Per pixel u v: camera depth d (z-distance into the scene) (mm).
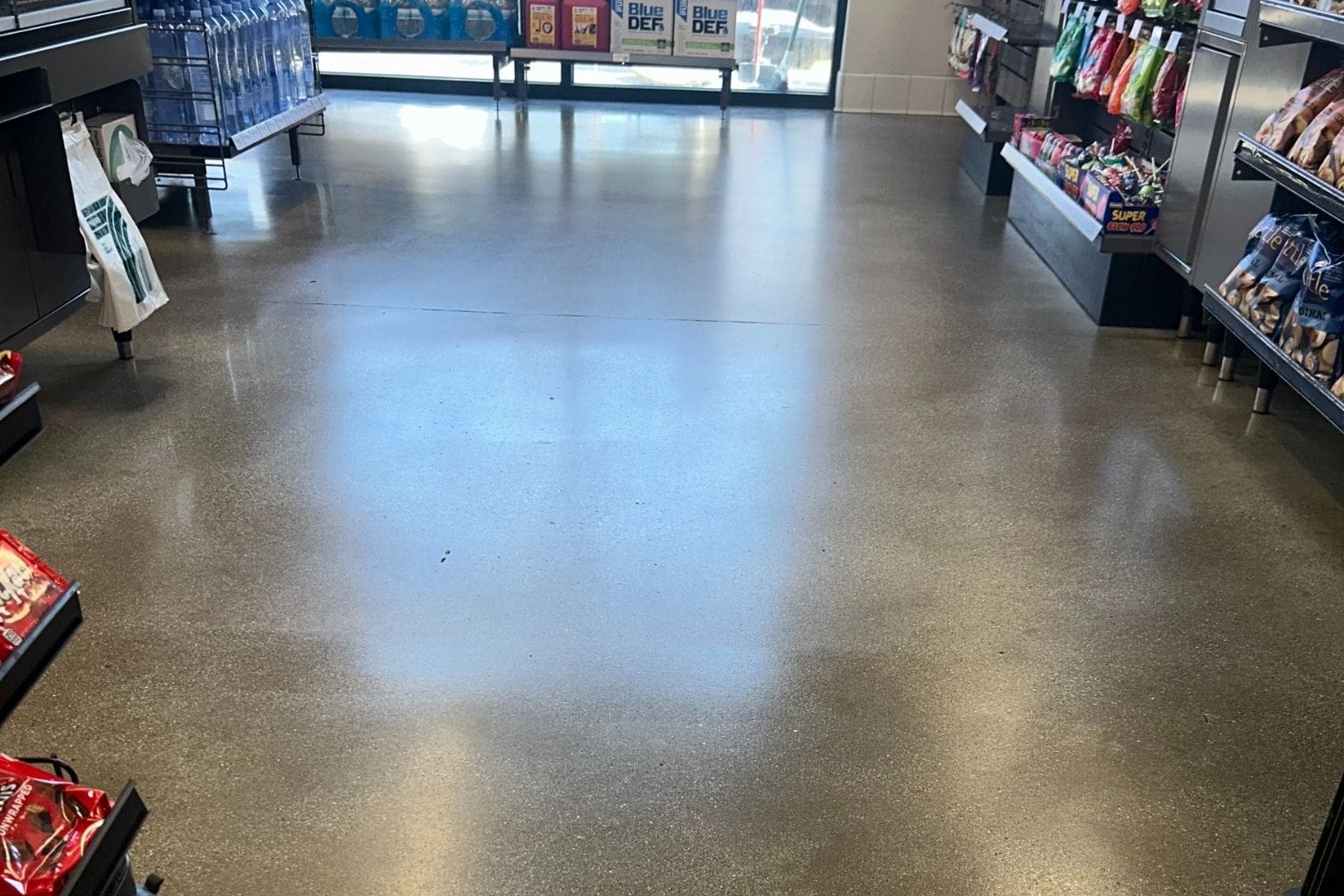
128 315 3400
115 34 3363
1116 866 1748
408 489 2773
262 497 2715
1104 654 2254
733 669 2168
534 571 2459
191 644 2178
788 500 2797
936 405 3371
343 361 3523
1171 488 2924
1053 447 3129
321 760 1899
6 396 1271
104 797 1205
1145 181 4055
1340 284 2713
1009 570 2531
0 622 1147
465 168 6145
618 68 8633
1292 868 1756
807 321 4047
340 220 5082
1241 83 3369
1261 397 3352
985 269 4734
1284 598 2461
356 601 2330
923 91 8352
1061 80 5168
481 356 3596
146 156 4102
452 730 1982
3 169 2768
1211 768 1960
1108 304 4066
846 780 1902
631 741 1972
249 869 1682
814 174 6359
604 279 4406
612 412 3240
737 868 1719
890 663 2203
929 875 1719
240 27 4980
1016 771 1937
